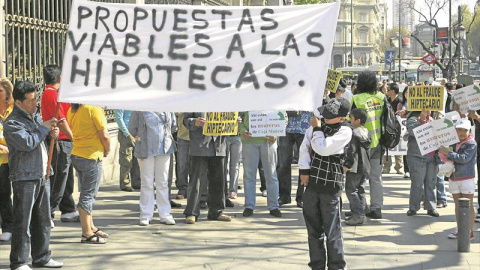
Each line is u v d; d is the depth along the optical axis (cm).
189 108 636
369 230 936
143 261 753
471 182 853
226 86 639
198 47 641
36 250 715
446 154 846
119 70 639
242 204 1148
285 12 643
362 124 960
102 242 835
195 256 778
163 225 952
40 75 1100
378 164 1012
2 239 841
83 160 822
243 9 644
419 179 1030
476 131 1007
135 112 941
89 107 809
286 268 728
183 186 1182
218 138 961
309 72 639
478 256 788
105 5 641
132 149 1253
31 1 1088
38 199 707
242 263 748
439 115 1133
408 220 1009
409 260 768
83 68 637
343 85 1371
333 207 653
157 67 639
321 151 641
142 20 643
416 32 6112
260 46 641
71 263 743
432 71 4481
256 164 1026
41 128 673
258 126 1006
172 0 1541
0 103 812
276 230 927
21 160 680
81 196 832
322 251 667
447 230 936
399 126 1012
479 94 953
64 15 1199
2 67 988
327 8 641
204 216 1025
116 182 1365
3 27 994
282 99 638
